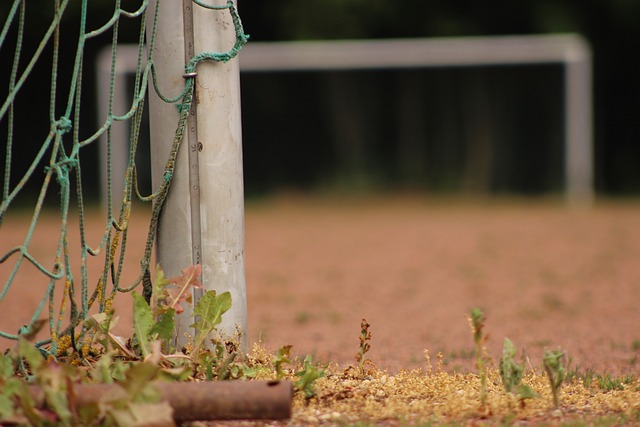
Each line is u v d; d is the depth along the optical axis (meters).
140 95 6.43
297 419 5.65
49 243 20.52
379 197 32.81
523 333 10.05
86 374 5.86
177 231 6.85
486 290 14.01
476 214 28.78
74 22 32.72
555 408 5.87
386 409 5.77
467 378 6.69
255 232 24.45
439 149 32.75
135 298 6.08
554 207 30.61
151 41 6.50
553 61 31.55
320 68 31.55
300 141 32.59
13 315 11.20
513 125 32.38
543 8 36.12
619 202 32.78
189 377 5.95
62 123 5.72
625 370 7.78
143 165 29.31
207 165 6.81
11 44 32.25
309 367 6.12
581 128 31.69
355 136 32.72
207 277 6.85
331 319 11.27
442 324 10.82
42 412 4.89
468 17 36.44
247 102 32.38
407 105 32.62
